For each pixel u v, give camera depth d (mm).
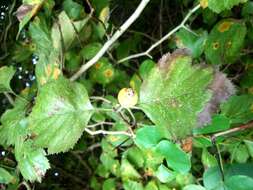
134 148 298
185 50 176
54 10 368
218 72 171
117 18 499
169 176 238
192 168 308
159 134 219
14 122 262
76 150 427
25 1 242
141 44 481
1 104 471
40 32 298
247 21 341
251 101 231
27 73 461
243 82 328
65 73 331
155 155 248
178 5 488
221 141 234
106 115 329
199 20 444
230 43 271
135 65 461
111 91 369
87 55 339
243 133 243
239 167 197
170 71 174
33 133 181
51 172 491
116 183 336
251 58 345
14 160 386
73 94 184
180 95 172
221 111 233
